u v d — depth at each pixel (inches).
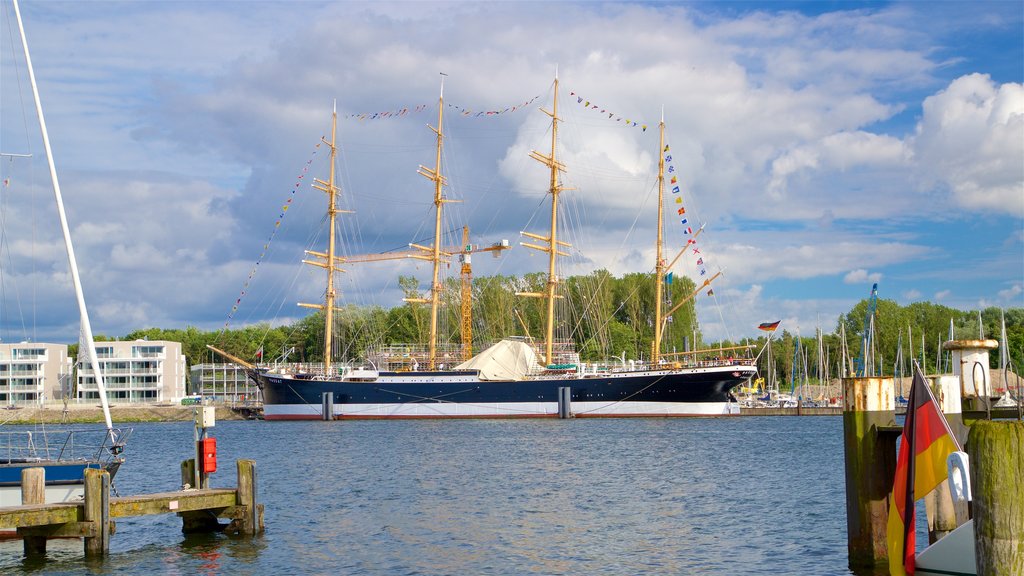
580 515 1584.6
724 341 7445.9
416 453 2960.1
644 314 7342.5
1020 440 548.4
